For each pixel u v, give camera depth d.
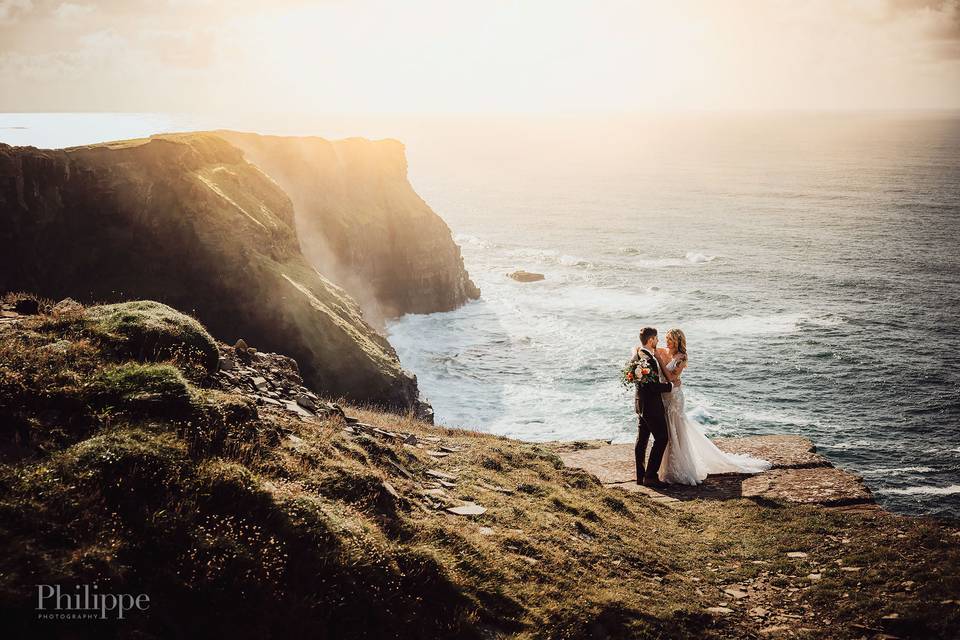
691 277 83.44
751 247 106.19
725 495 11.26
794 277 82.94
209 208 36.75
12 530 4.28
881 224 129.00
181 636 4.25
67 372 6.19
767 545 8.70
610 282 80.69
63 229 34.94
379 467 7.95
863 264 91.19
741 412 41.12
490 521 7.64
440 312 67.25
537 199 173.50
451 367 48.97
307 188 59.31
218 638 4.36
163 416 6.08
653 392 11.73
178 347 7.82
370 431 9.88
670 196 179.38
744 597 7.21
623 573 7.37
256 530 5.24
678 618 6.37
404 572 5.70
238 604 4.61
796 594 7.14
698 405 42.09
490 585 6.06
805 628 6.35
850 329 59.66
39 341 6.94
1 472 4.74
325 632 4.77
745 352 52.88
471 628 5.38
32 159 34.44
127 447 5.35
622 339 55.97
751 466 12.56
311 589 5.05
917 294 73.69
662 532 9.29
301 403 9.45
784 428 38.78
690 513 10.29
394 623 5.12
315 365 33.62
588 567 7.23
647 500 10.79
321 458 7.07
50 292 33.91
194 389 6.76
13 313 8.47
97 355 6.82
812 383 46.09
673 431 11.87
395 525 6.51
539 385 45.12
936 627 5.93
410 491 7.75
